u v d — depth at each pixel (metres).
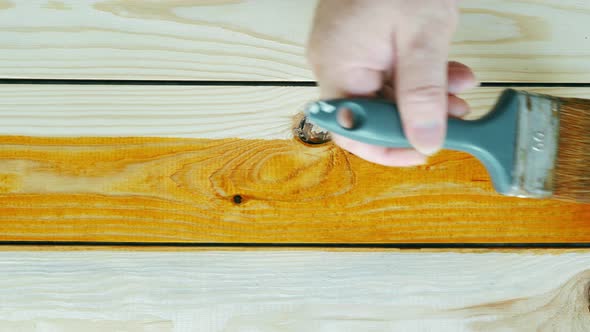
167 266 0.89
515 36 0.90
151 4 0.88
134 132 0.88
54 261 0.89
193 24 0.88
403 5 0.67
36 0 0.88
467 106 0.78
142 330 0.89
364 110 0.64
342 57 0.72
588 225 0.90
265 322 0.89
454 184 0.89
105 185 0.88
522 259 0.90
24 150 0.88
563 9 0.90
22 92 0.88
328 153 0.89
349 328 0.89
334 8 0.71
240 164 0.89
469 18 0.89
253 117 0.89
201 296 0.89
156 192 0.88
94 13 0.88
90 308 0.89
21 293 0.89
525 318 0.90
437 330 0.89
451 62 0.79
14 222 0.88
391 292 0.89
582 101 0.76
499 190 0.74
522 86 0.90
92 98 0.88
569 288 0.90
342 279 0.89
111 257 0.89
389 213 0.89
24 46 0.88
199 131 0.89
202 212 0.89
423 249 0.90
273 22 0.88
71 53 0.88
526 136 0.73
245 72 0.89
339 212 0.89
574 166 0.75
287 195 0.89
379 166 0.89
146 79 0.88
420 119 0.64
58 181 0.88
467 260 0.90
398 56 0.69
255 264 0.89
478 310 0.90
